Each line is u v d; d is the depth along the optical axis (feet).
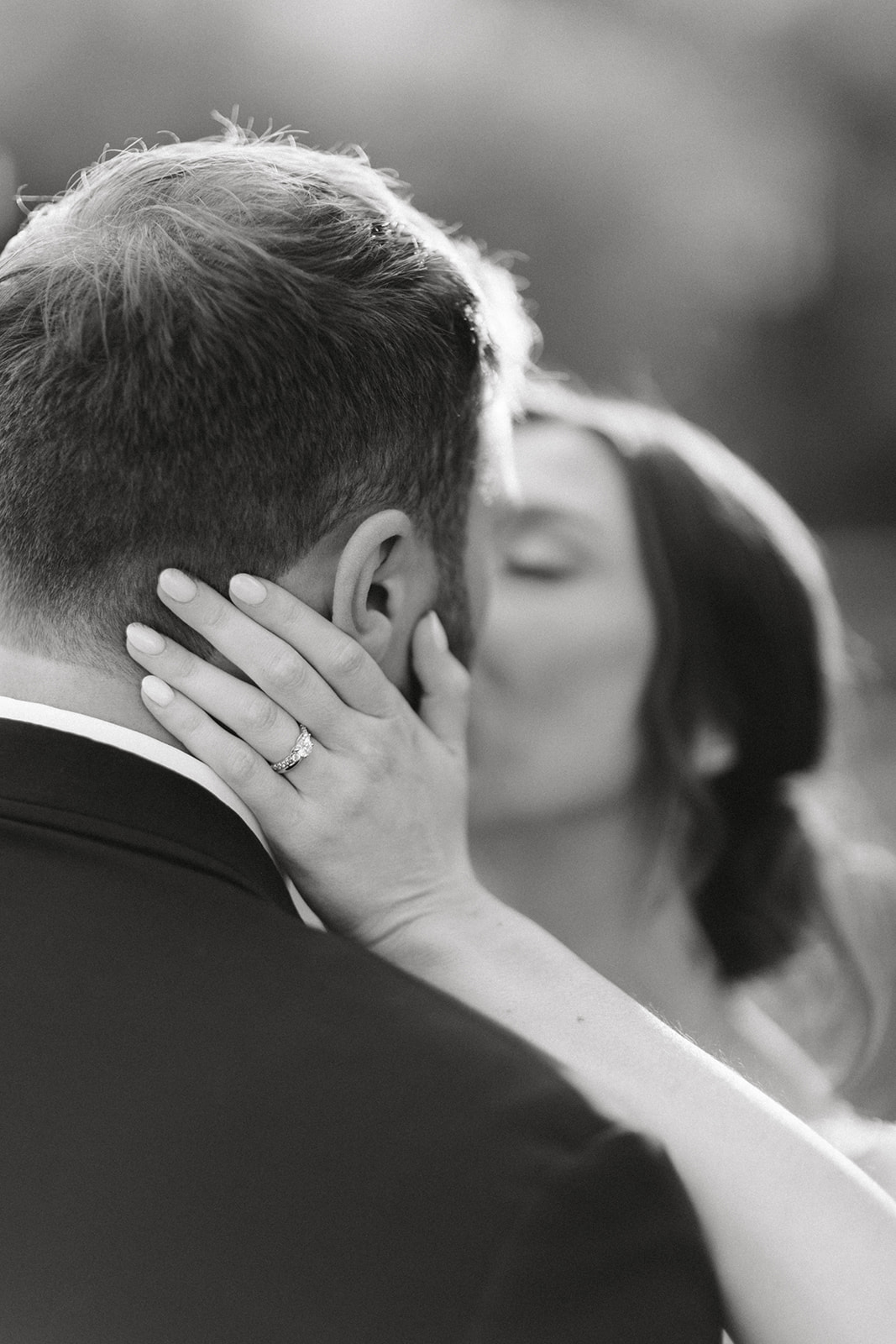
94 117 50.44
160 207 3.93
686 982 8.36
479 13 54.08
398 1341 3.11
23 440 3.79
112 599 3.88
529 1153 3.25
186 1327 3.18
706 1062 4.40
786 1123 4.26
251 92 51.70
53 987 3.52
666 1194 3.38
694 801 8.25
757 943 8.57
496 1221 3.16
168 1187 3.28
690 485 8.16
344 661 4.11
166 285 3.79
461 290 4.28
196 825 3.81
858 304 61.16
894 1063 9.25
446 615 4.57
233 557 3.93
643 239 57.16
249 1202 3.25
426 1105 3.34
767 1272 4.06
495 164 54.90
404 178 54.19
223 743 4.01
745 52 58.54
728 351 59.82
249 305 3.82
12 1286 3.27
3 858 3.68
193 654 4.04
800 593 8.50
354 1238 3.19
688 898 8.33
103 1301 3.22
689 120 56.95
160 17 50.47
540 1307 3.13
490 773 8.00
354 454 4.00
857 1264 4.00
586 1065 4.33
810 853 8.80
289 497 3.93
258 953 3.59
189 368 3.76
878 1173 7.07
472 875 4.71
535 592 7.93
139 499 3.80
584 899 8.27
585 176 55.88
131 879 3.67
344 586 4.05
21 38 49.55
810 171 58.90
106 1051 3.44
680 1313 3.32
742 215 57.72
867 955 9.14
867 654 13.37
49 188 50.44
